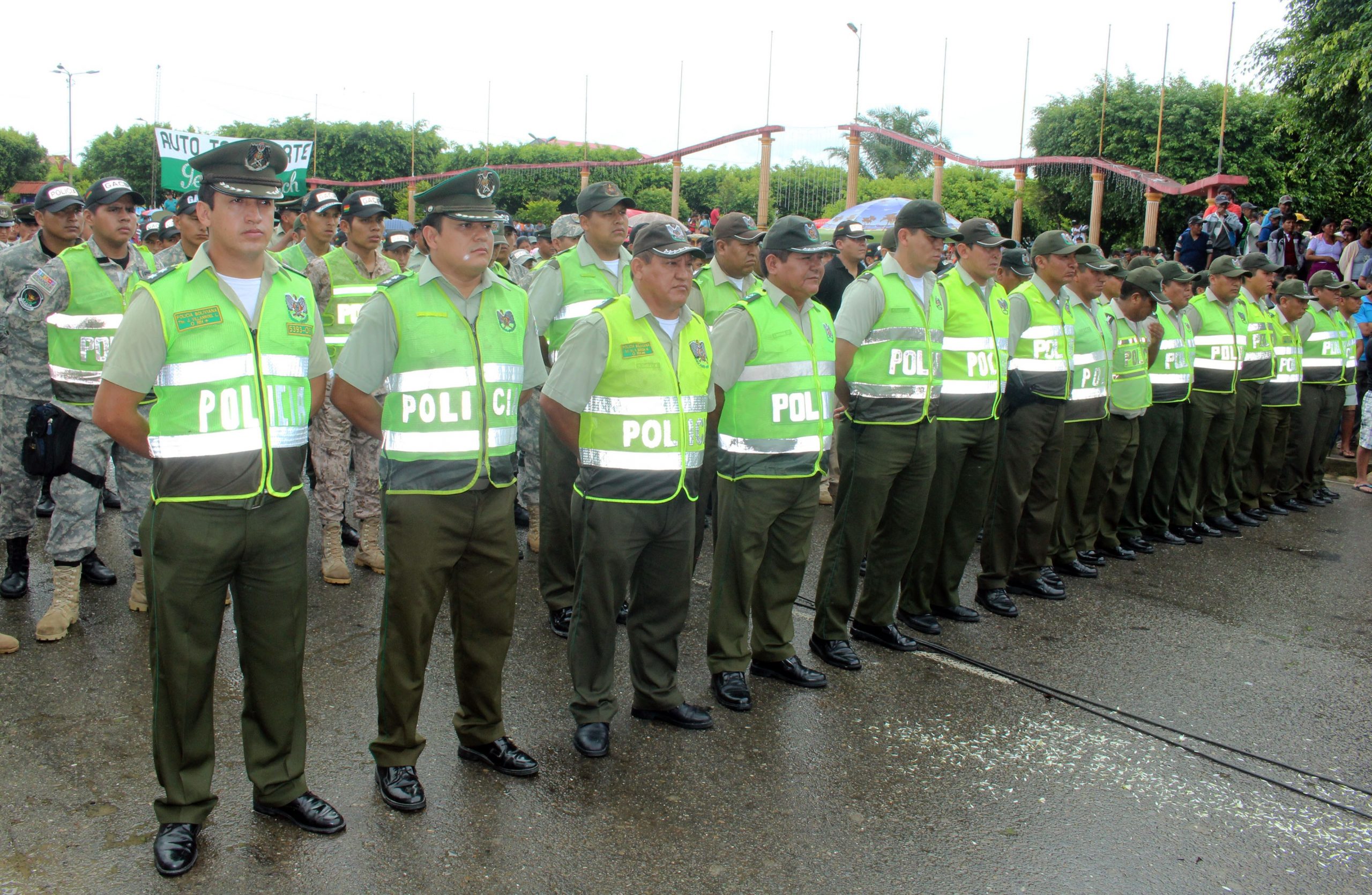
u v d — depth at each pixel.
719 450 4.36
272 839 3.18
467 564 3.45
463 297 3.37
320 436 5.59
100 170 43.12
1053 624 5.59
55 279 4.70
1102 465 6.63
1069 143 25.23
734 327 4.17
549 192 30.64
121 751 3.72
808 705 4.38
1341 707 4.60
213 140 13.48
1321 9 12.95
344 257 5.77
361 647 4.77
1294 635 5.57
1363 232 12.33
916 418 4.71
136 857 3.07
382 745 3.42
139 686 4.27
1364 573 6.88
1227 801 3.72
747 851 3.23
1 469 5.12
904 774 3.80
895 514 4.93
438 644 4.88
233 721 4.00
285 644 3.16
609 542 3.73
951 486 5.18
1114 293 6.59
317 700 4.20
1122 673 4.91
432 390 3.28
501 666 3.62
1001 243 5.05
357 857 3.10
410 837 3.22
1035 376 5.67
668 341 3.78
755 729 4.12
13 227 9.38
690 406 3.81
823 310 4.44
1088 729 4.26
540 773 3.67
